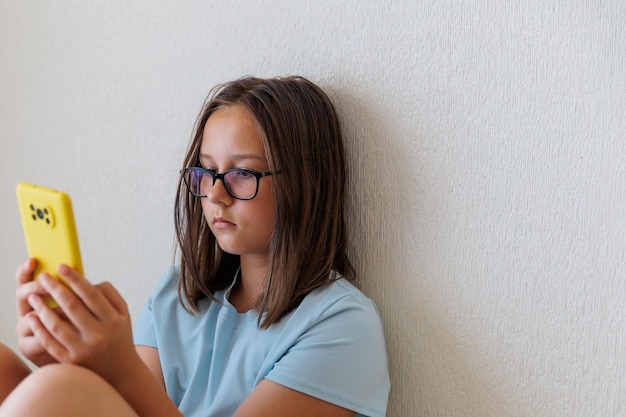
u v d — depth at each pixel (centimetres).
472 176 114
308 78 129
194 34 142
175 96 145
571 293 108
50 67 161
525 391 113
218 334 124
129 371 98
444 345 119
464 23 113
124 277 157
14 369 102
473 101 113
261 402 112
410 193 120
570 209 107
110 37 152
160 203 149
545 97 108
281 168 117
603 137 104
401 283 122
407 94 119
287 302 118
